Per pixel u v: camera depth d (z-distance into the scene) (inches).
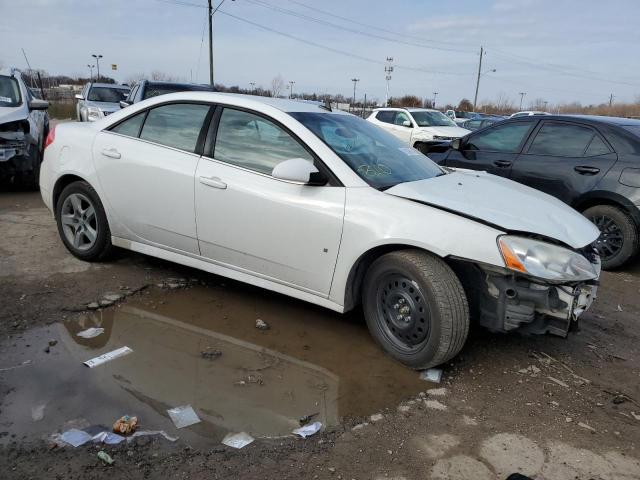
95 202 177.9
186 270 187.3
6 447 94.4
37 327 139.6
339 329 151.2
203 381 120.6
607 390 128.3
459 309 121.3
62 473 89.3
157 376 121.3
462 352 143.0
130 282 172.9
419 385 125.1
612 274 225.6
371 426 108.1
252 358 132.7
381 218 128.0
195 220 155.5
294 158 139.9
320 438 103.3
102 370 121.8
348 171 136.5
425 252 125.6
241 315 156.1
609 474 97.7
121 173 168.2
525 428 110.5
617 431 111.4
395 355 132.9
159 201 161.6
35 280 168.6
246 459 95.8
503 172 255.9
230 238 150.2
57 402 108.5
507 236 119.0
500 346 147.6
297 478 92.1
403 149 168.1
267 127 147.8
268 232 142.6
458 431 108.1
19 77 331.6
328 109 170.9
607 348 151.6
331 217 133.1
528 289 119.3
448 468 97.0
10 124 292.2
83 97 629.6
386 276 131.3
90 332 139.3
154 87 422.3
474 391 123.8
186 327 146.6
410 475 94.6
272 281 148.6
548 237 120.1
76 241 187.2
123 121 174.6
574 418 115.3
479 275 124.3
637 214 215.6
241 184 145.6
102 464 91.9
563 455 102.3
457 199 132.0
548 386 128.0
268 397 116.2
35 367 121.0
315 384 122.7
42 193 195.6
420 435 106.1
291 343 141.7
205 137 156.0
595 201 228.7
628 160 219.1
